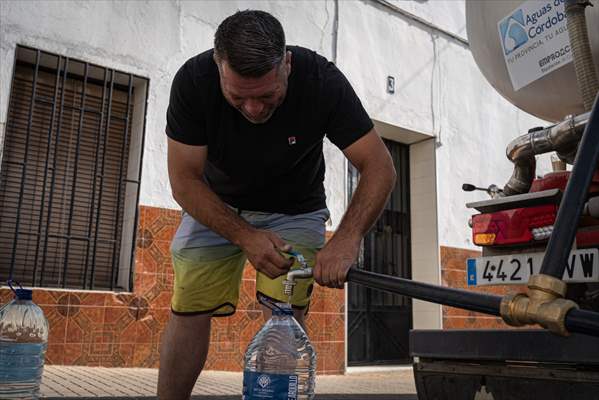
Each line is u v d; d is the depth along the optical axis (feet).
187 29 19.19
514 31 8.86
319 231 8.30
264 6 21.01
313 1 22.27
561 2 8.12
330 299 20.85
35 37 16.44
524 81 8.82
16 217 16.16
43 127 17.03
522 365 5.98
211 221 6.88
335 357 20.63
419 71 25.14
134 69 18.01
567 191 4.27
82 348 16.08
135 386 13.51
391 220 24.76
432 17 26.02
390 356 23.65
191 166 7.22
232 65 5.68
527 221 8.28
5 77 15.87
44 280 16.52
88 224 17.40
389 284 5.17
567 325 3.70
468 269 8.85
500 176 27.43
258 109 6.11
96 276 17.35
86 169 17.57
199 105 6.98
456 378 6.51
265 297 7.95
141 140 17.97
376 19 24.06
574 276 6.91
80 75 17.71
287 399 5.69
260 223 8.16
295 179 7.95
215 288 8.04
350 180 23.31
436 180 24.82
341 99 7.07
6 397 8.15
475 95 27.20
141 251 17.42
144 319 17.16
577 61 7.27
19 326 8.35
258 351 6.97
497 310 4.13
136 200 17.63
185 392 8.16
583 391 5.50
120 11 17.95
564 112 8.72
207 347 8.18
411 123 24.43
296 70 6.96
